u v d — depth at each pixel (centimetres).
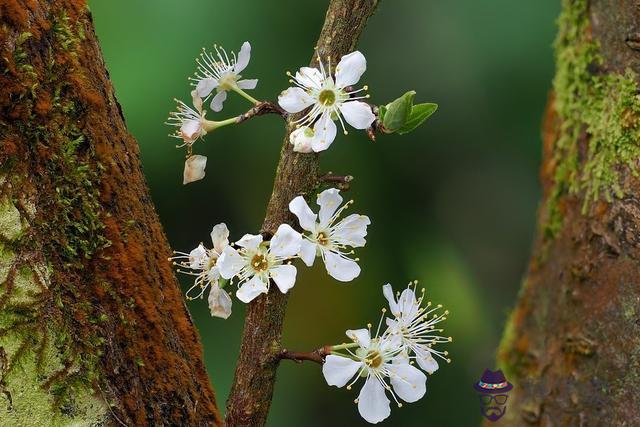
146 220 52
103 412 50
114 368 50
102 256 50
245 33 84
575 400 61
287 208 50
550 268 65
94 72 51
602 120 60
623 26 59
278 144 89
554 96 67
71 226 50
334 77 51
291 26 85
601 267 60
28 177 50
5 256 49
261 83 86
